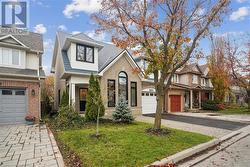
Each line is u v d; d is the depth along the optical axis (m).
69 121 12.08
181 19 9.48
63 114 12.51
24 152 6.86
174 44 9.66
